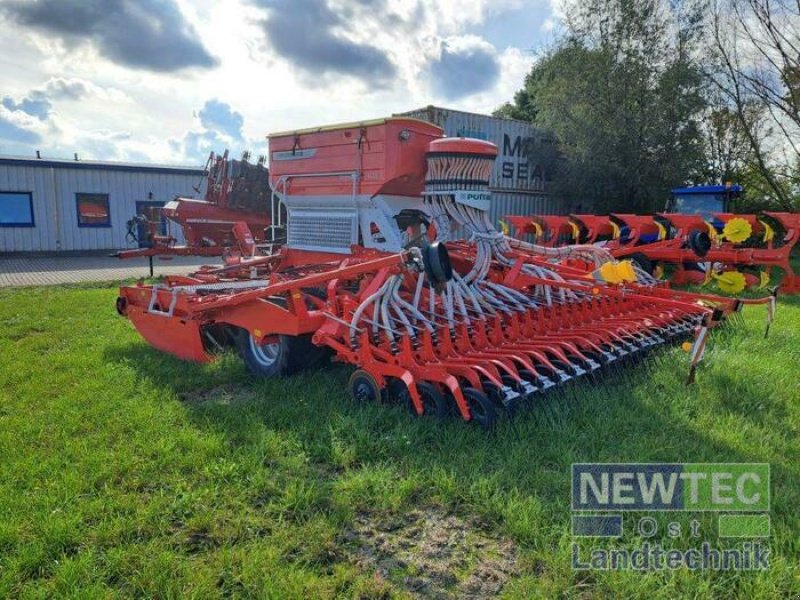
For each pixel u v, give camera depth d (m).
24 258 18.97
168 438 3.94
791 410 4.62
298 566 2.72
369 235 6.10
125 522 2.98
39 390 4.92
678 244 10.60
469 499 3.25
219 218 13.60
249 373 5.49
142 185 21.58
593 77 17.22
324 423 4.21
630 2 17.19
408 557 2.80
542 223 12.65
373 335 4.48
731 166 20.30
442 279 4.27
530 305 5.15
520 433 3.93
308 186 6.59
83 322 7.81
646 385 5.01
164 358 5.92
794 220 10.08
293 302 4.77
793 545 2.84
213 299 5.49
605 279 4.53
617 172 16.94
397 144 5.61
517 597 2.49
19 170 19.38
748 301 5.80
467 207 5.38
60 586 2.54
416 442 3.84
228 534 2.93
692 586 2.55
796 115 18.83
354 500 3.25
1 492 3.23
